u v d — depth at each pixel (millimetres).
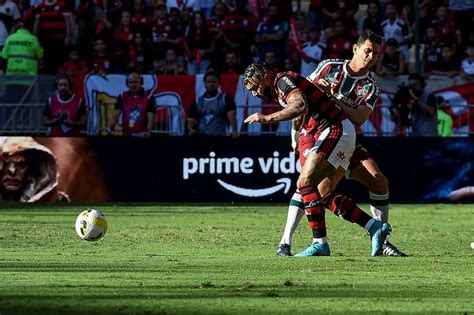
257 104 46812
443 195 45281
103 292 15797
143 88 46812
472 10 52469
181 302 14641
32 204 43469
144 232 30062
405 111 46219
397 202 45281
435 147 45281
